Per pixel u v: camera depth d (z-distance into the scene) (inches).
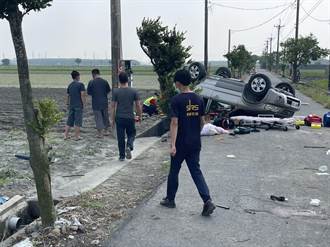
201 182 231.0
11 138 494.0
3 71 3863.2
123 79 366.9
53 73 3348.9
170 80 578.2
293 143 466.6
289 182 303.0
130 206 245.8
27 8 189.5
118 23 477.7
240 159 379.9
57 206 243.9
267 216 231.3
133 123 375.2
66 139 479.5
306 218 229.3
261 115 601.0
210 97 619.5
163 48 581.9
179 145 231.3
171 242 195.3
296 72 2021.4
